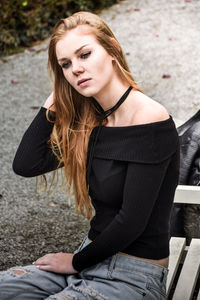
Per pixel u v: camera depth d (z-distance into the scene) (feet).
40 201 11.09
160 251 5.62
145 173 5.26
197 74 16.35
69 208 10.77
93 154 5.59
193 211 8.19
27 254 9.46
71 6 21.72
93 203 5.80
